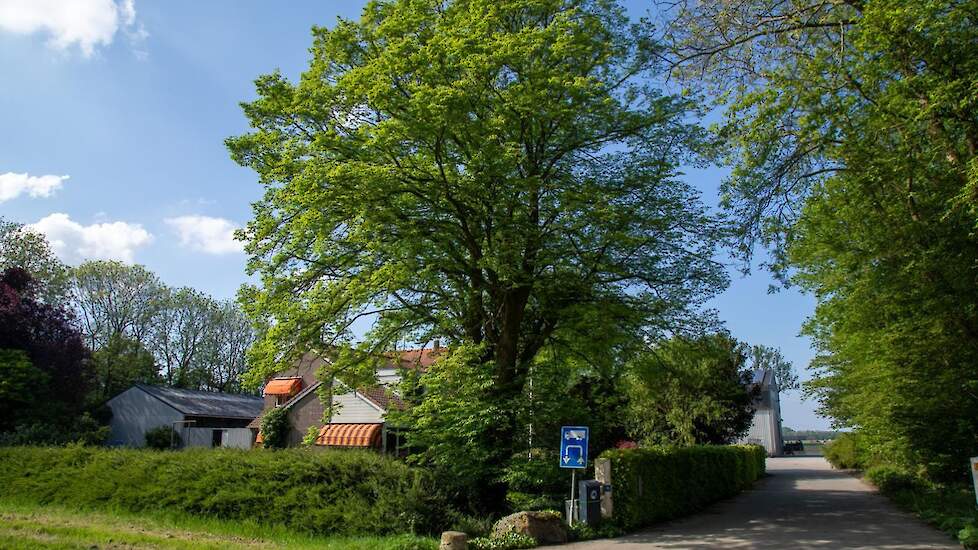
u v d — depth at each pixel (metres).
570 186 17.62
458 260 17.95
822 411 33.81
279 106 18.00
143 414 48.53
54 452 20.75
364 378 18.05
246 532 15.16
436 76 15.96
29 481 20.19
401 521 14.66
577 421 17.81
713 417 32.88
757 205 16.84
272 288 17.94
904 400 20.08
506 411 16.89
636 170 18.61
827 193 18.23
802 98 14.88
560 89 16.62
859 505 20.34
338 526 15.03
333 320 17.91
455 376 16.94
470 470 16.50
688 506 19.30
